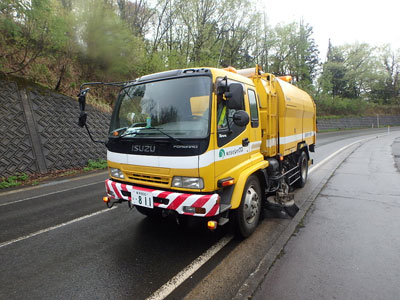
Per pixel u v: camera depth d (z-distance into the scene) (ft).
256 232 13.52
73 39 39.63
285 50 98.12
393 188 20.17
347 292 8.30
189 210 10.18
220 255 11.26
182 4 58.59
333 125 127.24
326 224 13.83
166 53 51.08
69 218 16.14
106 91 46.47
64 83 40.19
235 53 80.28
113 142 12.55
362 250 10.99
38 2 30.01
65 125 34.19
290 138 18.85
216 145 10.21
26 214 17.11
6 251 12.01
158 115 11.23
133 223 15.14
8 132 28.63
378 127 146.61
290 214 15.51
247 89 13.30
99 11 41.09
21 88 31.27
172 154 10.30
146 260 10.97
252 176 13.16
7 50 33.40
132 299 8.48
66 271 10.24
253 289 8.59
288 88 18.94
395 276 9.08
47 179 28.50
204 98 10.26
